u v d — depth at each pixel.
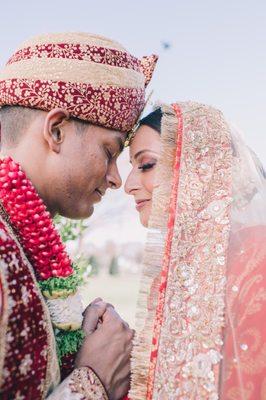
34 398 1.77
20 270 1.76
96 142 2.07
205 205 2.01
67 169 2.03
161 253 2.02
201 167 2.06
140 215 2.32
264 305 1.85
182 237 2.00
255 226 2.02
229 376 1.83
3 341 1.69
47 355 1.80
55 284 1.96
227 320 1.87
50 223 1.98
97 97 2.02
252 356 1.82
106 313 2.11
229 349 1.84
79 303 2.03
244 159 2.12
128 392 2.00
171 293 1.96
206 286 1.92
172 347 1.91
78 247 3.32
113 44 2.11
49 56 2.01
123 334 2.07
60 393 1.86
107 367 2.01
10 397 1.71
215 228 1.97
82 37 2.05
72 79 1.99
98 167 2.08
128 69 2.11
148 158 2.24
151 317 1.96
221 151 2.08
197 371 1.85
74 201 2.09
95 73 2.02
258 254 1.93
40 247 1.96
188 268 1.96
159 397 1.89
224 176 2.04
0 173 1.94
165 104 2.18
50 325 1.84
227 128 2.14
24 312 1.73
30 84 1.99
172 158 2.10
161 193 2.07
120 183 2.20
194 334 1.89
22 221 1.94
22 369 1.73
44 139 2.00
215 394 1.81
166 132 2.12
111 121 2.06
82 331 2.03
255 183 2.08
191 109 2.18
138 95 2.14
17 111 2.03
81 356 2.01
